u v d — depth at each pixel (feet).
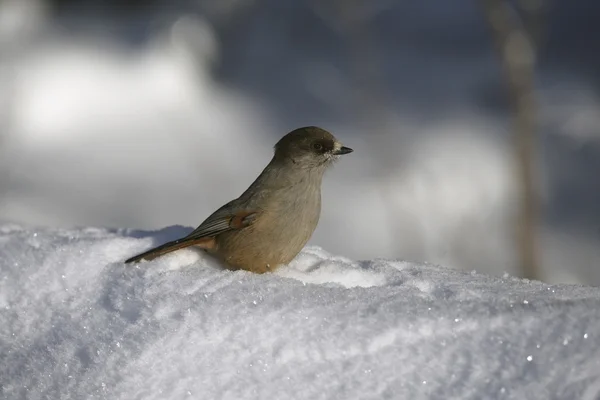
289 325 16.33
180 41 66.13
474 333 15.70
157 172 56.08
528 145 47.93
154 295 18.13
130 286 18.76
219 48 70.74
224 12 71.92
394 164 55.42
